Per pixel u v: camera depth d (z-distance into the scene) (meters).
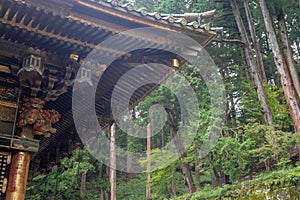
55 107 7.70
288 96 14.43
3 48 5.49
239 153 14.09
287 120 16.75
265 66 24.16
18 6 4.77
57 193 21.66
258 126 13.49
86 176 28.02
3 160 5.48
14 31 5.23
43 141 8.66
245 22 21.17
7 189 5.35
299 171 9.98
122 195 28.25
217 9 20.31
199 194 14.00
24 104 5.80
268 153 13.52
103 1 5.20
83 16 5.23
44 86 5.89
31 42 5.55
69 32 5.45
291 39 25.50
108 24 5.44
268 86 17.53
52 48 5.79
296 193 9.31
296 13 21.80
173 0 20.78
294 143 13.09
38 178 19.64
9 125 5.70
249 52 17.41
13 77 5.88
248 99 16.30
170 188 23.48
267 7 16.64
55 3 4.95
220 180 16.83
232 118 18.08
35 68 5.49
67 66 5.84
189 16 6.37
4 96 5.79
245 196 11.28
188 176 17.58
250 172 15.66
